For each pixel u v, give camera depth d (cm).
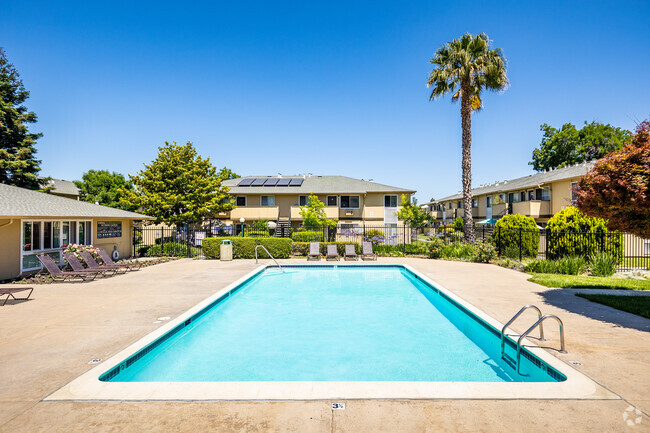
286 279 1358
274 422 324
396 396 370
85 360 474
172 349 622
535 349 505
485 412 341
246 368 538
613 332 582
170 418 331
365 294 1098
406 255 2020
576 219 1485
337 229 2914
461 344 649
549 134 4212
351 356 589
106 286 1048
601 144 3684
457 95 2100
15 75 2775
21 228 1235
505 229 1772
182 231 2547
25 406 354
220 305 912
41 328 620
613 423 321
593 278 1140
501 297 869
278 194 3131
